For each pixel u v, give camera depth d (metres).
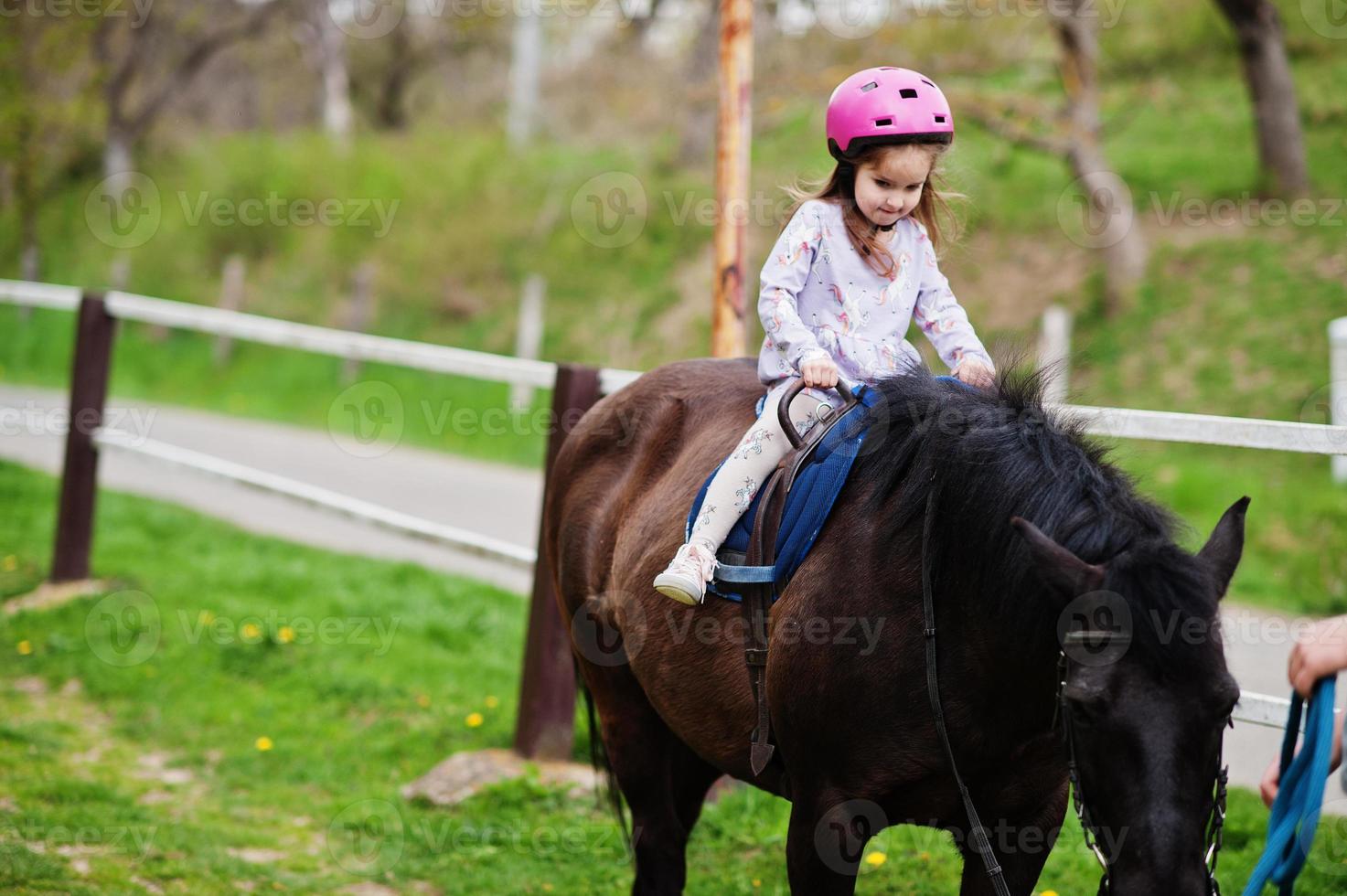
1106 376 13.05
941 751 2.85
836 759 2.97
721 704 3.37
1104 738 2.34
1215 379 12.36
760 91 14.85
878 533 2.98
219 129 31.17
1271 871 2.32
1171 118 16.50
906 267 3.36
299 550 10.14
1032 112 13.80
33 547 9.96
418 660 7.51
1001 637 2.71
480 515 11.35
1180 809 2.25
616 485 3.99
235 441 15.16
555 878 4.86
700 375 3.96
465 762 5.90
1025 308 14.66
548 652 5.85
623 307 18.47
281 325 7.79
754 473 3.28
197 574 9.24
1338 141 15.05
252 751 6.29
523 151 22.41
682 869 3.95
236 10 26.22
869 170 3.18
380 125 30.53
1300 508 9.33
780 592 3.15
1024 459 2.76
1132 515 2.62
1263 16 14.19
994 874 2.77
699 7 19.20
